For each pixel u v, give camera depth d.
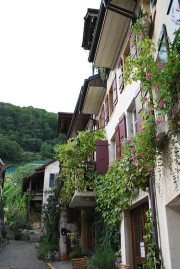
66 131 22.38
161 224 6.44
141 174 7.26
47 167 34.16
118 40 10.69
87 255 14.65
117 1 9.15
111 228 10.57
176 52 4.59
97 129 14.39
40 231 30.30
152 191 6.93
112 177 9.51
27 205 33.31
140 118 7.92
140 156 6.61
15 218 33.00
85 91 13.95
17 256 18.55
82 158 12.68
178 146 5.18
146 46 6.26
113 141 12.09
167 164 5.89
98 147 11.77
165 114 5.23
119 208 9.23
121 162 8.45
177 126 4.88
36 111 60.91
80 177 12.08
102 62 11.72
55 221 20.31
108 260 9.17
